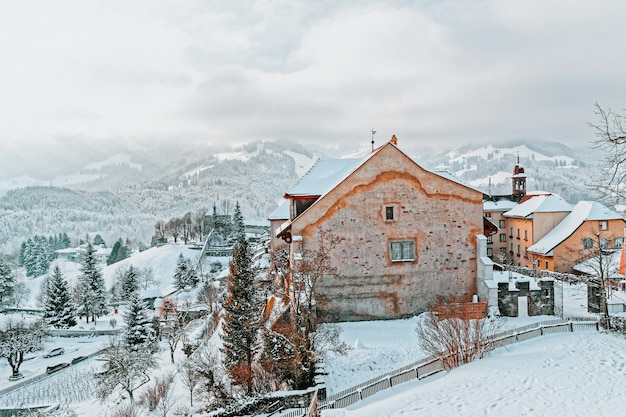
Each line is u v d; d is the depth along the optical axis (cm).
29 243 15525
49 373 4962
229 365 2525
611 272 4247
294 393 2184
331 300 3117
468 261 3216
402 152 3161
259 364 2575
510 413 1532
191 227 15375
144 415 2850
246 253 2745
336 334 2573
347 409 1880
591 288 3300
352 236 3134
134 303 5462
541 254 5484
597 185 1027
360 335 2853
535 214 5934
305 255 3080
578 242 5297
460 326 2353
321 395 2189
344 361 2497
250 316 2616
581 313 3228
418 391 1898
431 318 2570
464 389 1814
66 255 18788
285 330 2612
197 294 7756
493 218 6988
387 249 3156
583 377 1827
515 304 3055
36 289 12781
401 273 3166
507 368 2011
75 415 3306
